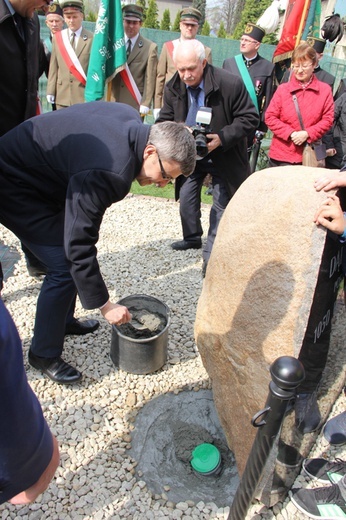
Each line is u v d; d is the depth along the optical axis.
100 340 3.07
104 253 4.27
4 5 2.58
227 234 2.13
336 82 9.43
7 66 2.77
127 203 5.53
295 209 1.77
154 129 2.00
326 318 1.95
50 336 2.55
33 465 0.98
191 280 3.93
